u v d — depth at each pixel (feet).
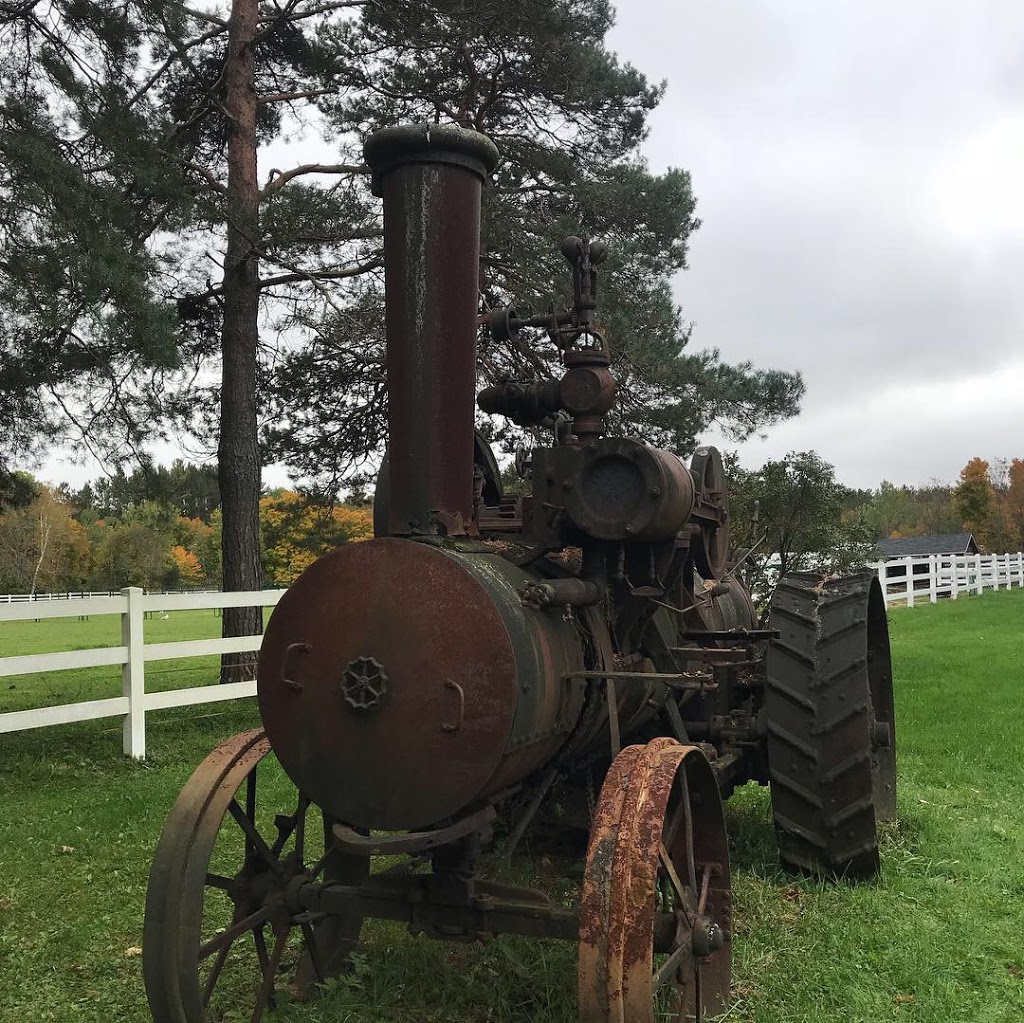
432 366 9.82
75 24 32.12
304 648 9.34
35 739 27.58
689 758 9.93
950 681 33.96
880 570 67.41
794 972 11.30
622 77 38.45
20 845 17.58
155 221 31.96
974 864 14.98
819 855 13.87
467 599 8.87
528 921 9.46
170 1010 9.15
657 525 10.81
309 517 51.11
